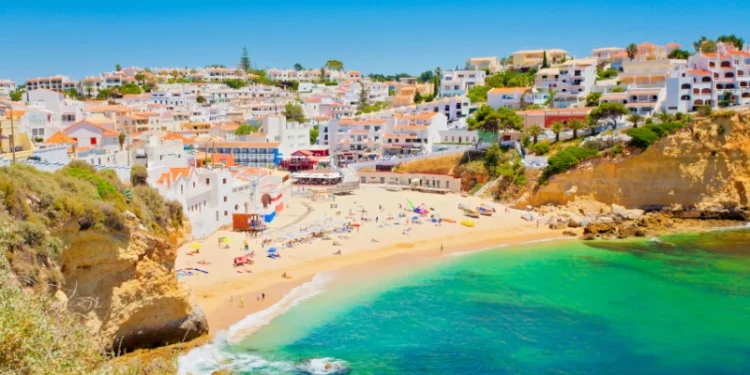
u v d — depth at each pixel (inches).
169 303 2140.7
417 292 2888.8
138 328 2085.4
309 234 3764.8
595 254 3651.6
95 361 898.7
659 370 2070.6
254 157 6309.1
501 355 2188.7
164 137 5649.6
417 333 2379.4
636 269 3309.5
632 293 2886.3
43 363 786.2
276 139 6688.0
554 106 6801.2
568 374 2044.8
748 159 4581.7
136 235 2011.6
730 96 5693.9
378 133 6653.5
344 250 3550.7
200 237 3558.1
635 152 4658.0
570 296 2844.5
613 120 5447.8
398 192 5285.4
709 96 5718.5
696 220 4522.6
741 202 4559.5
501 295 2856.8
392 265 3344.0
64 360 824.3
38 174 1927.9
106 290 1934.1
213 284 2829.7
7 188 1636.3
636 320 2536.9
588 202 4692.4
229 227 3875.5
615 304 2733.8
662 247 3821.4
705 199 4586.6
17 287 884.6
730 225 4421.8
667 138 4645.7
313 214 4399.6
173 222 3206.2
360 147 6658.5
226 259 3191.4
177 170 3585.1
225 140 6565.0
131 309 2020.2
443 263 3417.8
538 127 5502.0
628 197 4680.1
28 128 4594.0
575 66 6968.5
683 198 4618.6
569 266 3376.0
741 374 2039.9
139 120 6953.7
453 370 2066.9
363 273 3174.2
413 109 7642.7
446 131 6269.7
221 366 2039.9
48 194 1775.3
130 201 2233.0
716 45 7372.1
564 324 2490.2
